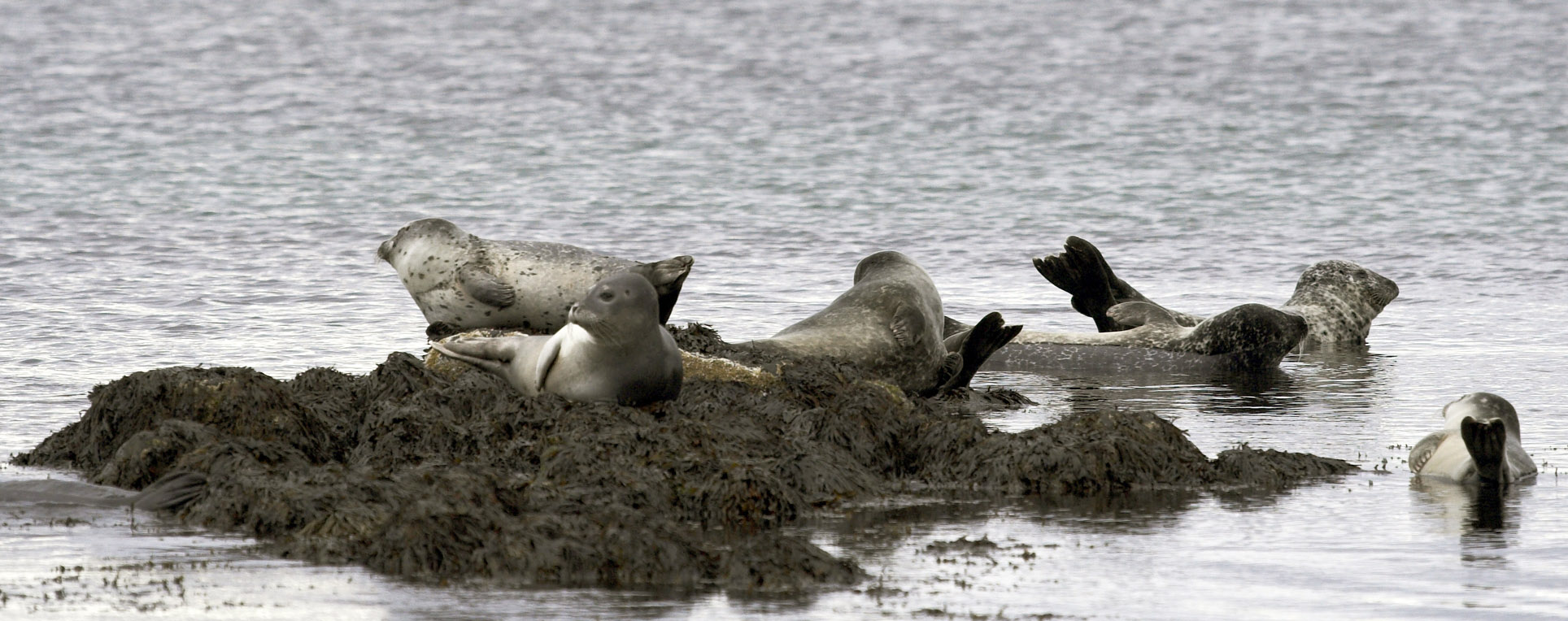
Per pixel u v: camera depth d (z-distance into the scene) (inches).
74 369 1720.0
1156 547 986.7
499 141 4407.0
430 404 1214.9
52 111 4847.4
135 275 2471.7
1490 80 5600.4
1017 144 4399.6
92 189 3491.6
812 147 4323.3
